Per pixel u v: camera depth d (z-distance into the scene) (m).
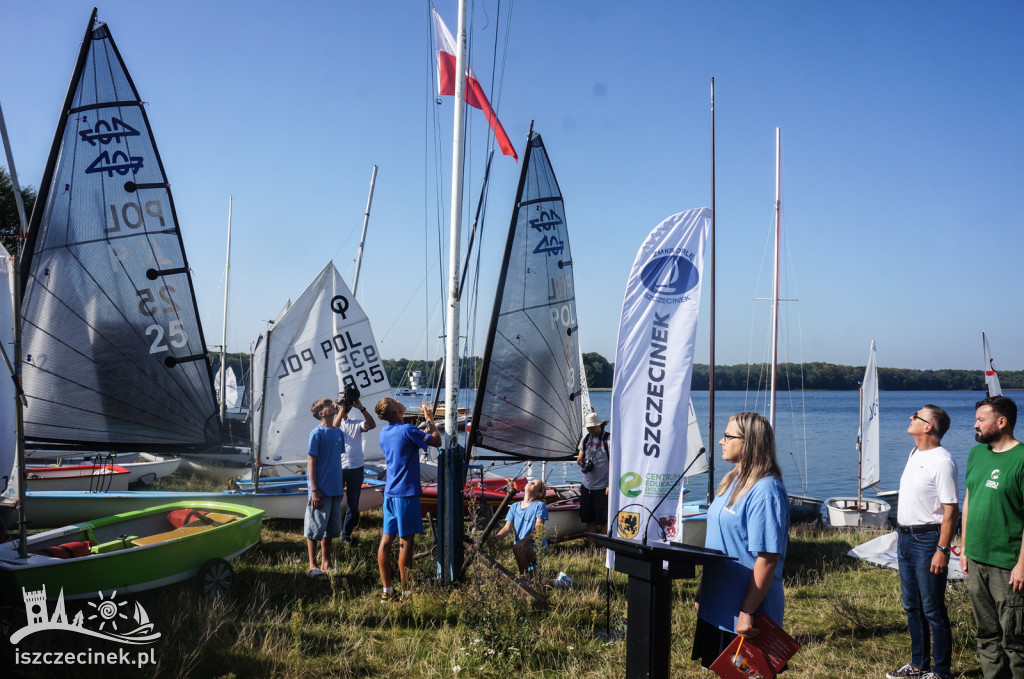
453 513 6.49
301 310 12.29
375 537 9.19
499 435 8.08
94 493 8.88
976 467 4.42
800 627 6.03
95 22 7.22
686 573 3.46
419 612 5.91
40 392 6.92
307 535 6.86
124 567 5.39
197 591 5.95
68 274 7.09
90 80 7.21
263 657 4.92
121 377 7.36
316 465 6.89
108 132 7.30
